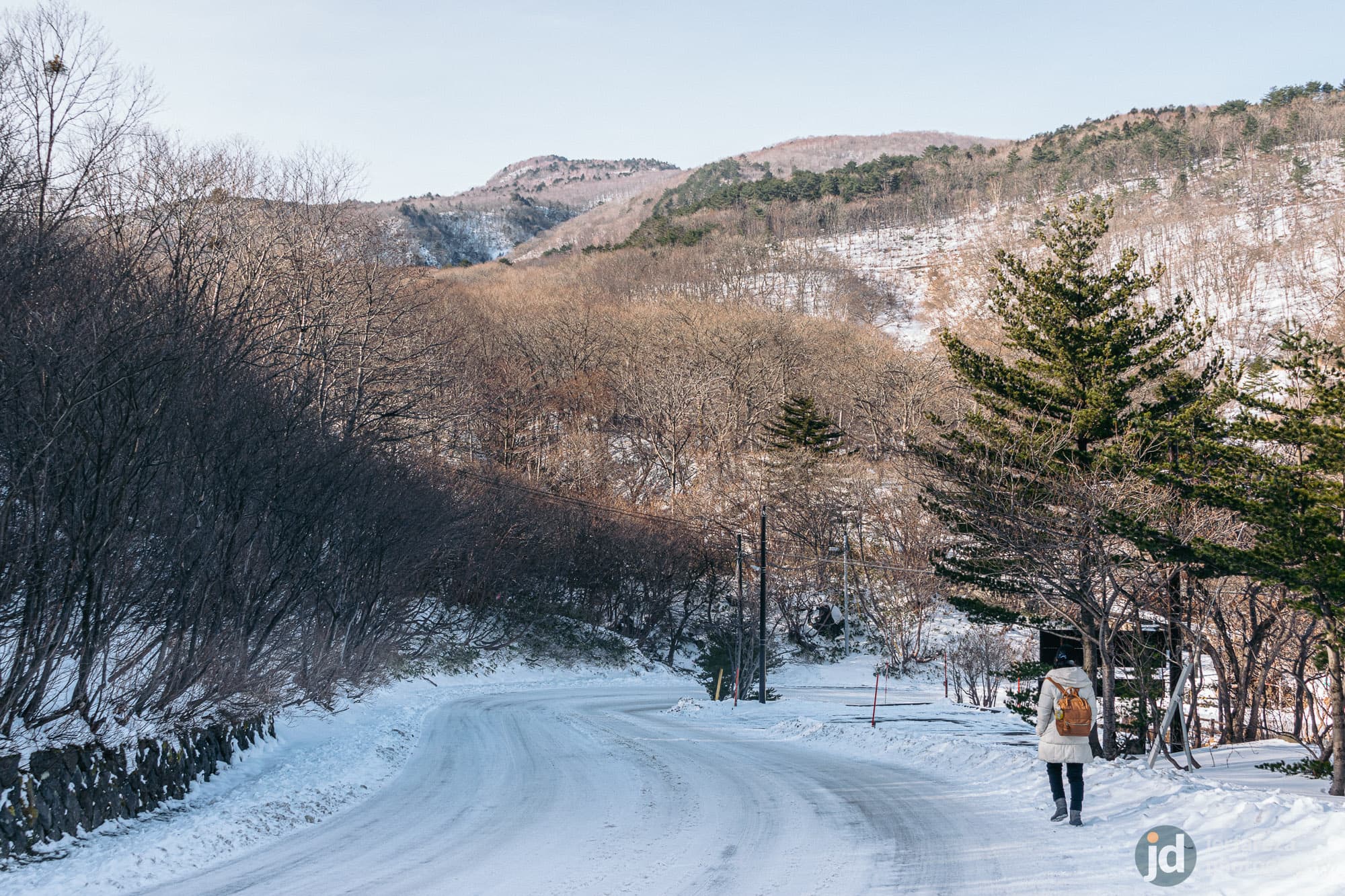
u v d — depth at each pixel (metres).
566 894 7.11
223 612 15.05
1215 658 20.50
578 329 78.19
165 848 8.87
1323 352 14.77
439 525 32.34
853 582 59.66
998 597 28.14
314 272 37.06
